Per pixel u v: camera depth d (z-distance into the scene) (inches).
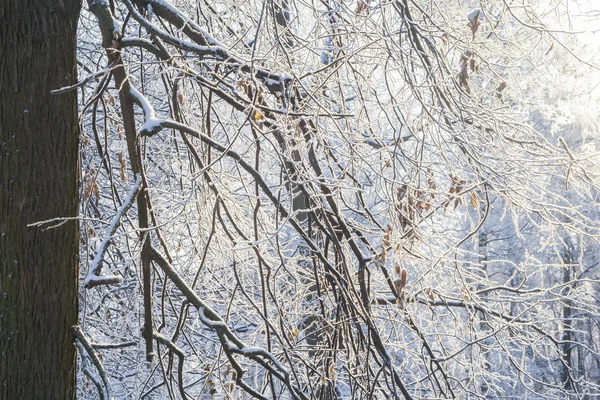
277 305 185.5
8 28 151.3
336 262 200.1
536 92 224.7
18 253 149.3
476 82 251.1
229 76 215.3
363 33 194.9
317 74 208.1
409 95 201.0
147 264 171.8
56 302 152.8
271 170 263.1
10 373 146.9
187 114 223.8
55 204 153.9
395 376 187.3
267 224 220.7
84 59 319.3
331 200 187.5
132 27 306.3
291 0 243.8
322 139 193.6
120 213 161.2
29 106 151.8
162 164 296.4
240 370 174.7
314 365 207.5
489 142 202.8
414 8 221.5
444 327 265.4
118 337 269.3
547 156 217.2
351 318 193.3
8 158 150.0
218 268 228.8
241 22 237.6
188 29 178.1
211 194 209.5
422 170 187.9
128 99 169.0
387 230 180.9
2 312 147.6
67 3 157.9
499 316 291.1
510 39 218.8
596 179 210.4
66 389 154.3
